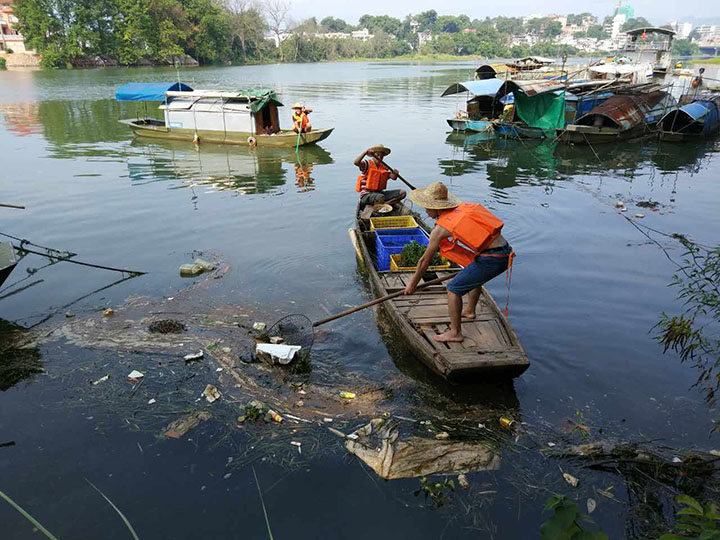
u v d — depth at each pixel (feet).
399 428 16.96
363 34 565.53
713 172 53.88
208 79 167.22
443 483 14.62
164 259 30.30
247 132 66.23
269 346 20.44
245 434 16.52
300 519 13.56
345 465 15.29
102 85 141.18
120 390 18.69
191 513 13.71
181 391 18.66
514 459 15.55
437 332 20.68
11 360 20.44
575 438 16.43
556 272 28.45
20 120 81.92
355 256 30.99
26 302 25.13
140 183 47.47
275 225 36.35
